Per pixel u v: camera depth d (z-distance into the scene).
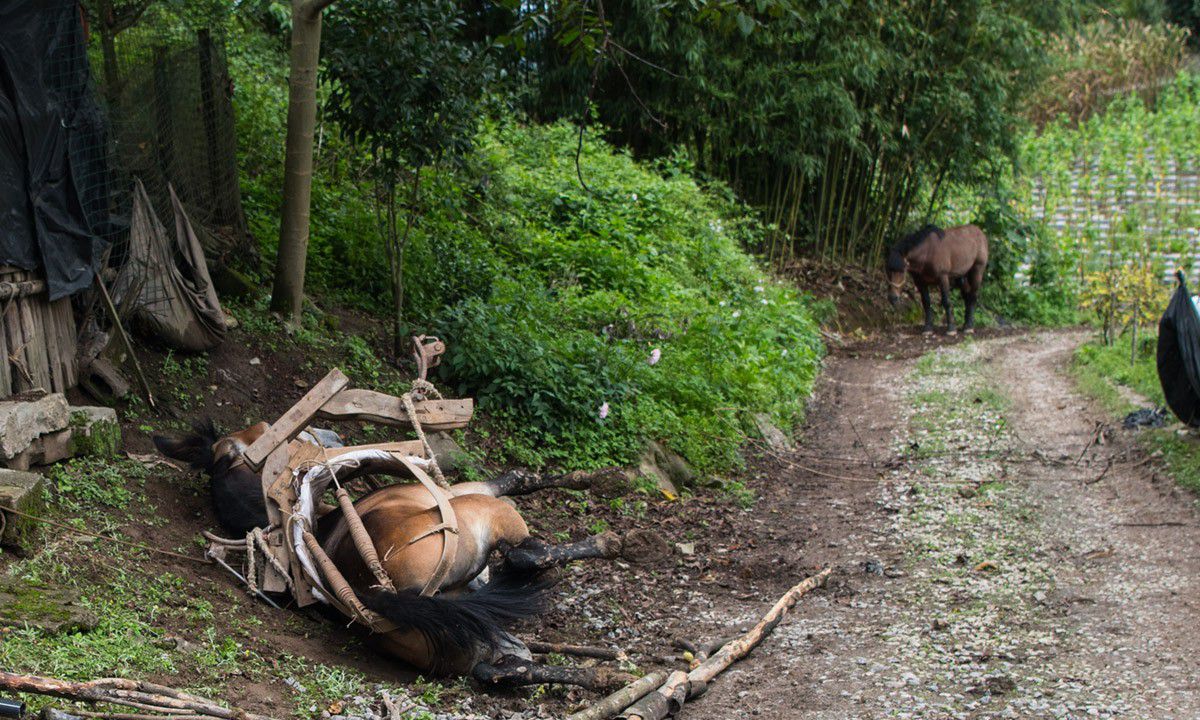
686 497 8.04
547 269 11.63
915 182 20.20
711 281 13.96
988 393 11.74
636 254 13.03
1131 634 5.26
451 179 11.16
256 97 10.73
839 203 19.77
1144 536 6.91
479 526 4.59
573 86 16.89
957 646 5.19
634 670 4.78
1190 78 33.91
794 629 5.52
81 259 5.71
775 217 18.98
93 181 5.96
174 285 6.53
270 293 7.91
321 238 8.88
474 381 8.16
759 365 11.29
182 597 4.45
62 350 5.70
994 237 21.48
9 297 5.12
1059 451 9.40
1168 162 27.86
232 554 5.02
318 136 10.48
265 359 7.16
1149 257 21.84
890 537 7.17
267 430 4.86
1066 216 25.92
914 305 19.33
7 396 5.10
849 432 10.72
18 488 4.38
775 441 9.91
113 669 3.64
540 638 5.26
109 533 4.76
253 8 11.55
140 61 7.01
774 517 7.82
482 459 7.31
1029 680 4.72
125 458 5.54
